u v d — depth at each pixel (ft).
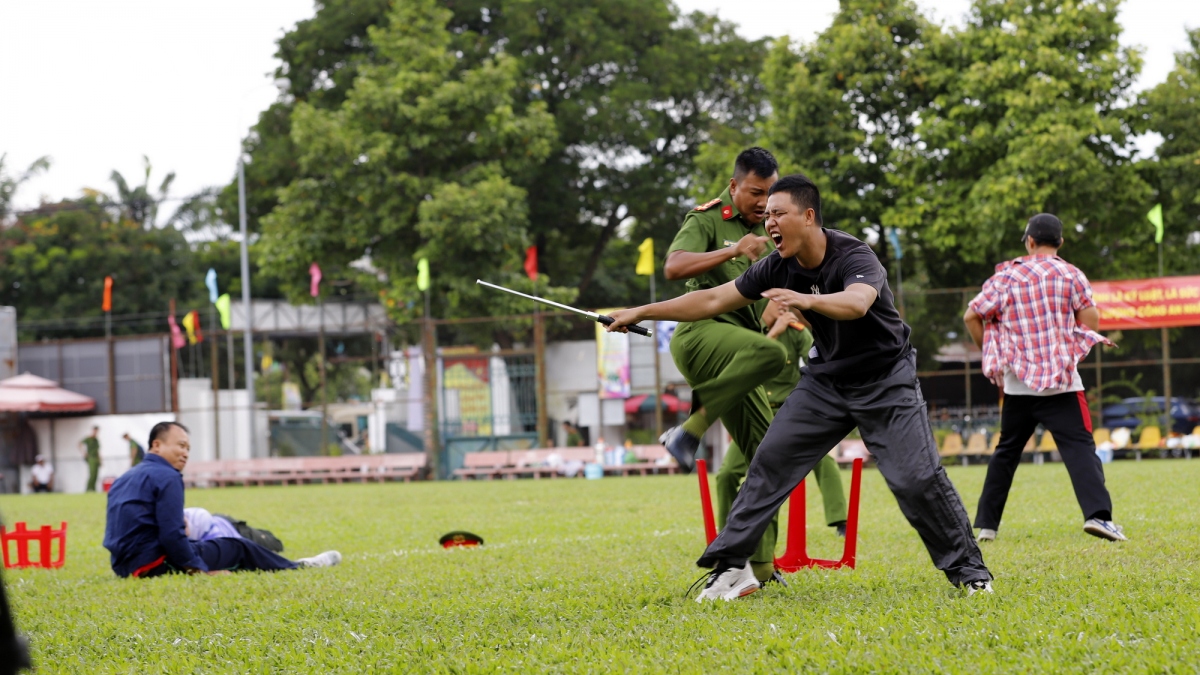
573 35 109.70
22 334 130.93
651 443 90.38
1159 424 75.92
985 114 82.74
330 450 99.25
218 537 25.48
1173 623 13.08
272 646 15.14
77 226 135.03
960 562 15.87
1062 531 24.79
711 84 118.73
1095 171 77.87
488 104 98.27
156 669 14.19
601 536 30.12
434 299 99.19
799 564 20.92
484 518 39.93
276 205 115.03
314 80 114.93
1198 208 83.05
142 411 102.53
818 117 85.35
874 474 59.00
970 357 81.87
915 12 86.84
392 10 107.04
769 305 17.01
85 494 83.41
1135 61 81.41
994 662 11.61
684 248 18.98
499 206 93.56
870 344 15.87
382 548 31.07
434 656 13.87
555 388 94.53
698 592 17.51
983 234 79.36
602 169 115.65
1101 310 72.38
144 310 133.90
